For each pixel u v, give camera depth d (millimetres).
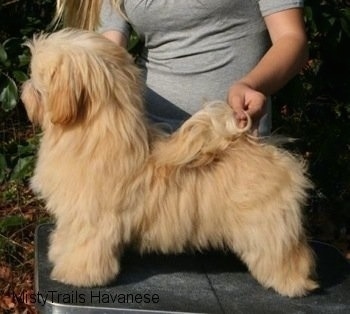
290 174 1832
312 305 1821
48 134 1820
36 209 3426
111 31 2184
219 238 1847
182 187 1798
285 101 3150
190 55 2039
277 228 1798
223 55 2021
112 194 1747
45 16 3473
